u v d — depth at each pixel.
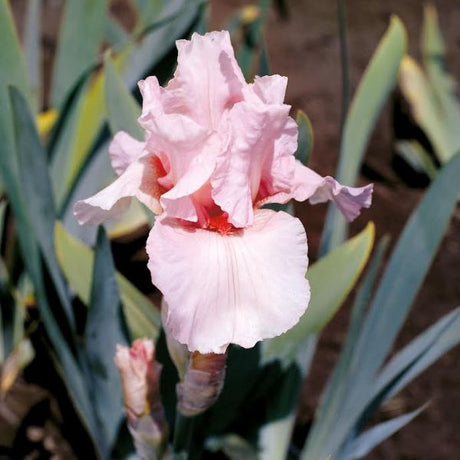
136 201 0.70
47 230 0.70
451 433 0.86
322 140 1.30
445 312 1.02
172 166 0.52
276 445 0.70
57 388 0.84
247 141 0.51
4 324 0.82
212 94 0.52
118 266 1.02
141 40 0.88
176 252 0.50
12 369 0.84
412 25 1.67
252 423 0.72
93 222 0.54
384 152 1.30
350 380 0.69
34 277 0.71
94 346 0.66
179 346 0.56
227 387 0.68
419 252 0.68
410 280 0.69
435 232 0.68
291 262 0.50
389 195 1.20
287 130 0.53
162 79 0.82
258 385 0.70
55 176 0.86
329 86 1.44
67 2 0.94
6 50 0.75
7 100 0.73
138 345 0.58
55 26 1.53
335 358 0.94
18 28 1.49
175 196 0.50
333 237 0.73
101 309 0.65
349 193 0.53
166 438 0.60
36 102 0.90
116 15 1.62
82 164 0.84
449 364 0.95
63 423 0.82
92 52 0.96
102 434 0.70
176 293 0.49
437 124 1.22
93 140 0.85
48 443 0.80
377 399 0.70
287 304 0.49
